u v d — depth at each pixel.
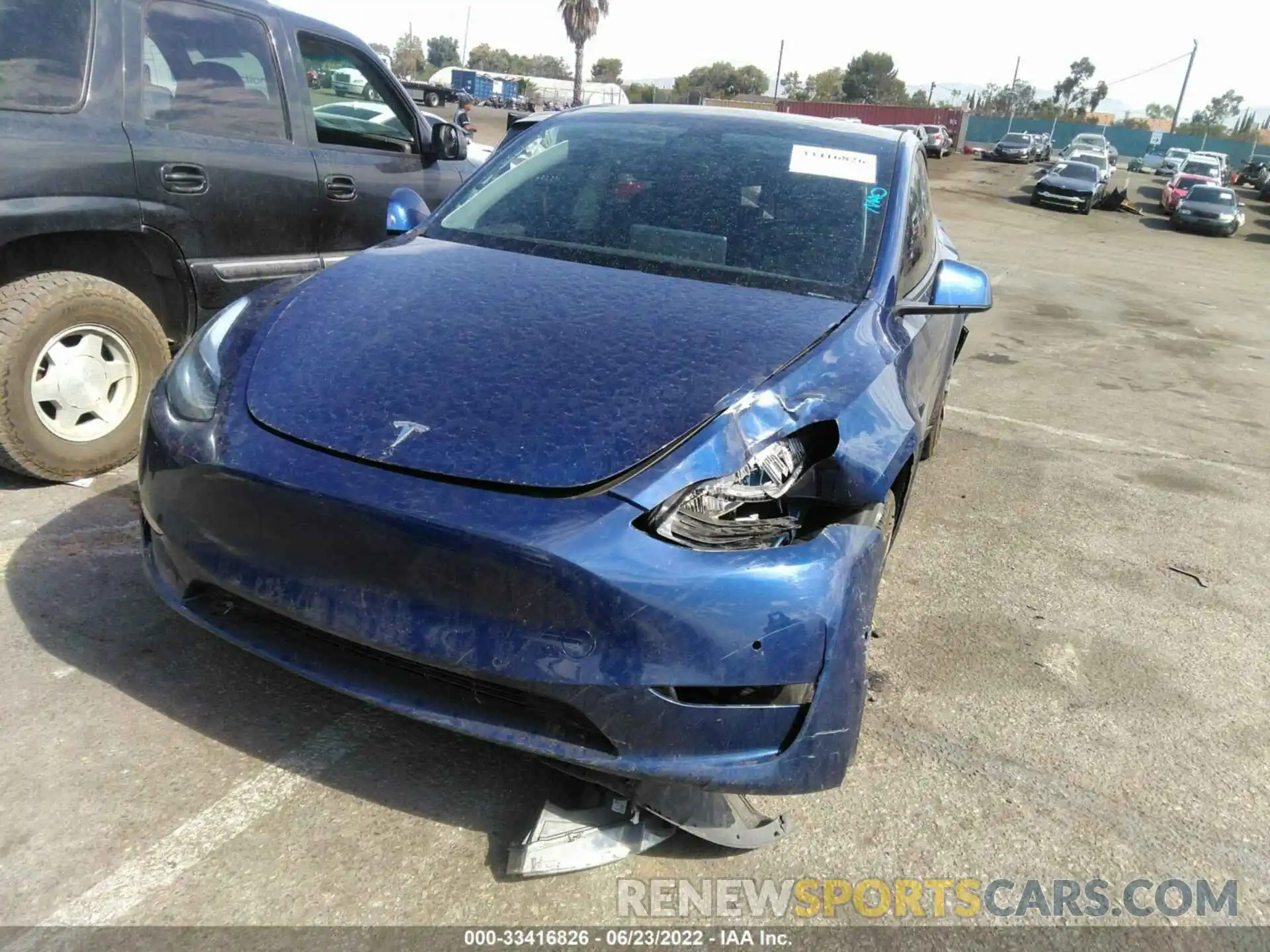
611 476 1.95
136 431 3.77
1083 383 7.84
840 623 1.96
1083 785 2.59
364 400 2.13
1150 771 2.69
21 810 2.09
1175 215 28.20
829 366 2.35
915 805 2.43
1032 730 2.81
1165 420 6.85
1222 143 69.19
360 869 2.04
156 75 3.74
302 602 2.01
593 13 52.75
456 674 1.93
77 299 3.44
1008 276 14.66
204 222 3.91
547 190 3.22
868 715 2.78
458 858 2.10
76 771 2.21
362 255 2.87
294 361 2.28
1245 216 34.41
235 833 2.10
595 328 2.39
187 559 2.16
